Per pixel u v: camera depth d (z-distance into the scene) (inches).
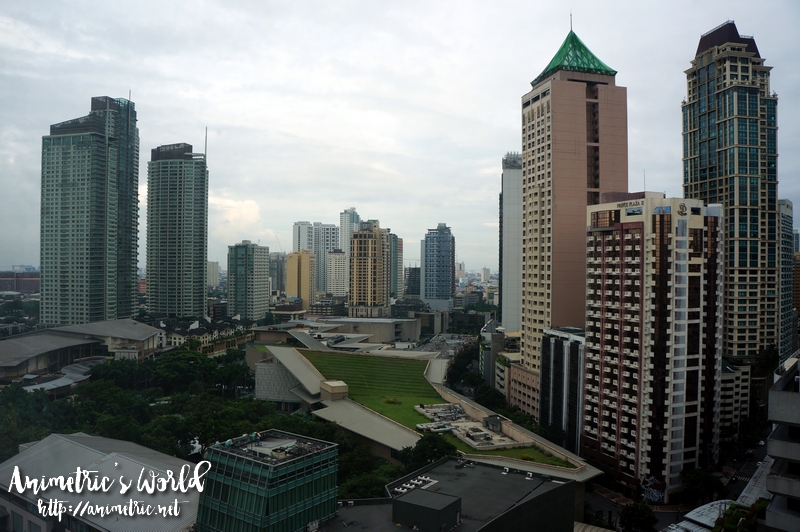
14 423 7145.7
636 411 6973.4
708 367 7239.2
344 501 4471.0
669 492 6791.3
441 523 3836.1
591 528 5418.3
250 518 3695.9
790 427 3572.8
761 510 4333.2
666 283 6796.3
